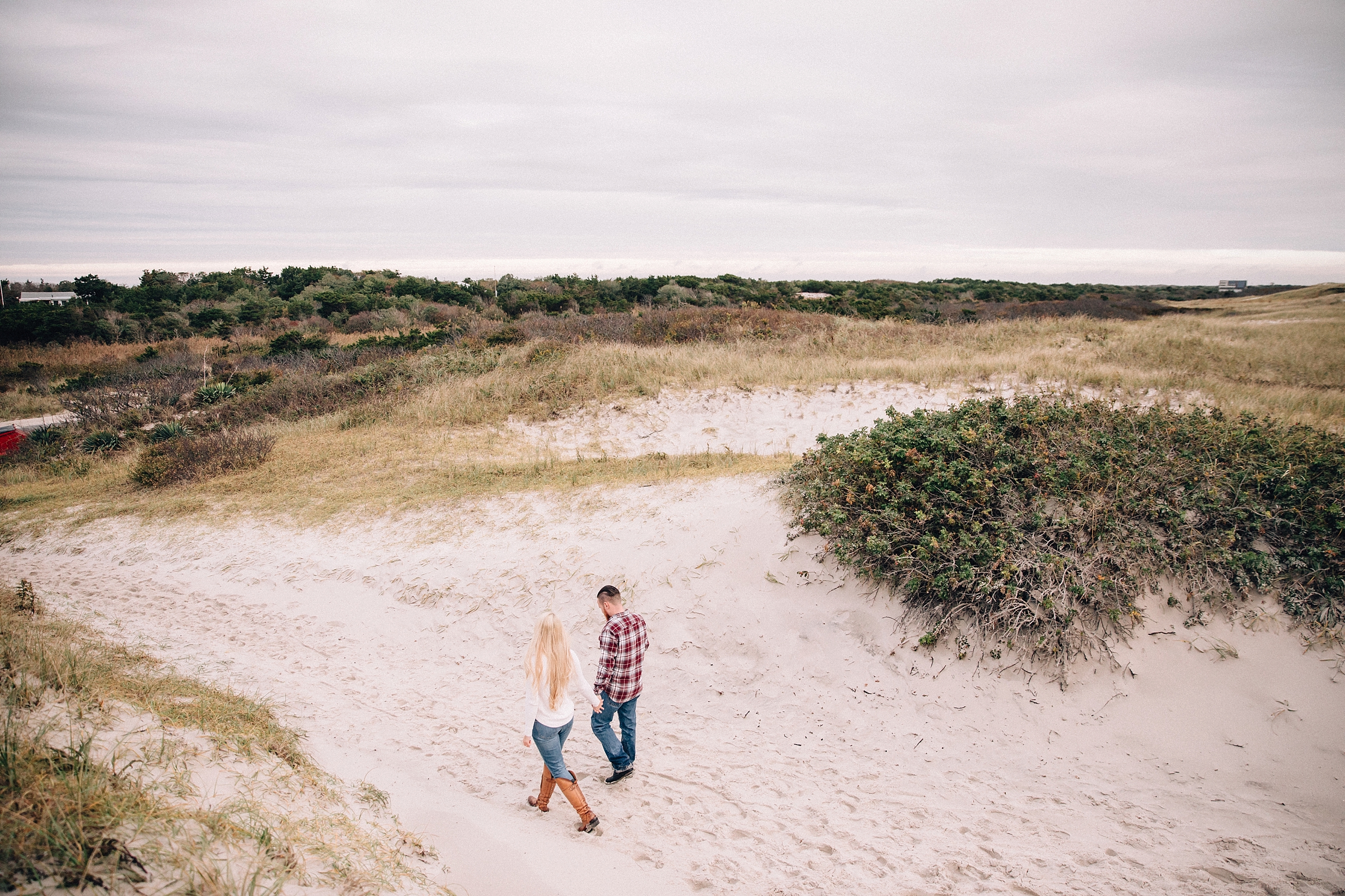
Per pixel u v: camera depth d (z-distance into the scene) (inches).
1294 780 179.2
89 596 363.3
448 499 432.1
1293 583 221.5
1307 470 255.9
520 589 327.0
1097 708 209.0
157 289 2137.1
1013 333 840.3
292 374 901.2
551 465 494.6
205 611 342.3
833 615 261.7
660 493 386.0
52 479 636.7
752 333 831.1
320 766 182.5
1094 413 316.5
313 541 405.7
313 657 294.8
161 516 468.1
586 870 150.7
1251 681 205.2
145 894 96.7
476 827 163.8
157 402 906.1
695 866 156.6
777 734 222.7
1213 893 144.7
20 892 89.0
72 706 159.3
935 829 171.6
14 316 1576.0
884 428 325.1
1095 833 167.3
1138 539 235.8
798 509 308.2
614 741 193.8
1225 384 562.9
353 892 119.7
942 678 228.4
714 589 291.6
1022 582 232.5
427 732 227.5
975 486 260.7
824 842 166.7
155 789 128.2
